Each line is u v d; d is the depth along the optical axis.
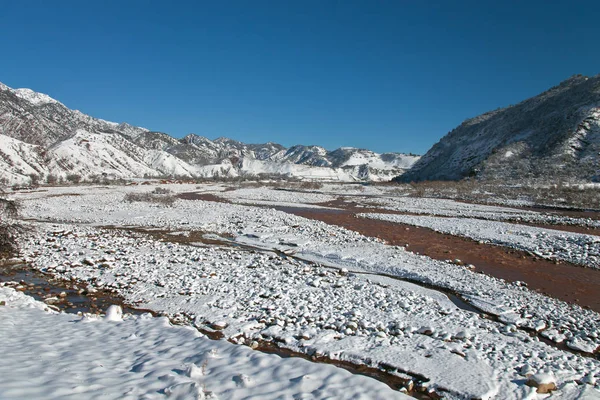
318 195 52.12
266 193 55.81
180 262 14.91
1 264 14.55
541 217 28.52
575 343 8.51
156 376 5.67
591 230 24.17
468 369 6.98
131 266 14.20
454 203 40.03
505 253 17.69
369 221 27.59
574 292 12.48
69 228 22.30
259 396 5.29
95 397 4.79
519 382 6.58
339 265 15.38
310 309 10.09
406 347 7.98
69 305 10.57
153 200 38.00
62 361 5.98
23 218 26.00
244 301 10.69
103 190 56.19
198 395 4.97
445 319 9.56
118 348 6.87
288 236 20.30
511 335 8.80
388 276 14.05
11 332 7.32
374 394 5.52
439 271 14.17
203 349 6.95
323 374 6.08
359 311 9.85
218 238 20.61
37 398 4.51
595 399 6.01
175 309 10.21
